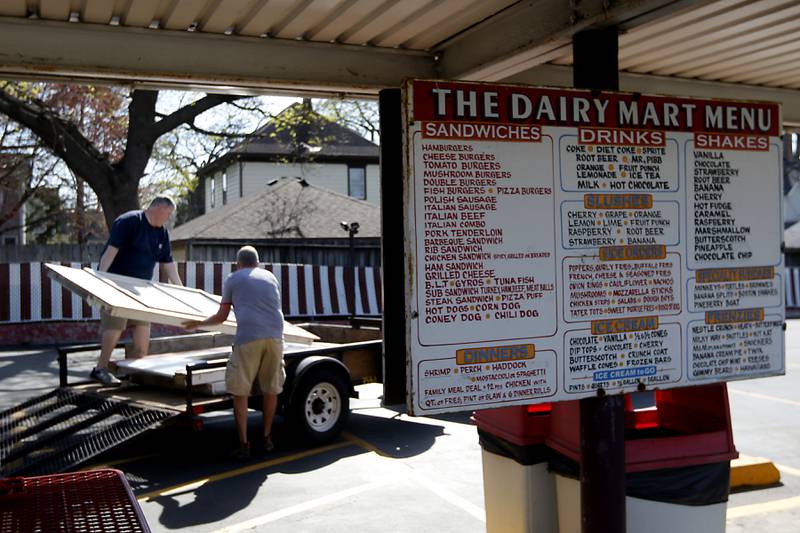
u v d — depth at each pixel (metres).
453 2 3.68
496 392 3.04
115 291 6.67
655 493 3.56
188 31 4.06
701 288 3.34
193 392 7.15
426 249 2.96
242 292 6.57
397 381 3.50
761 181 3.45
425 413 2.95
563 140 3.13
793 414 8.84
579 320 3.15
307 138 26.12
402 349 3.51
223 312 6.56
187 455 7.09
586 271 3.16
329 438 7.45
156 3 3.59
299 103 22.09
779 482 6.14
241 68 4.19
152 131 17.52
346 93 4.61
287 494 5.89
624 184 3.22
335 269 19.38
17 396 10.48
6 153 25.58
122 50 3.97
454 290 2.99
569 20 3.40
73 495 2.41
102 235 36.69
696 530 3.60
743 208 3.42
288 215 28.38
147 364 7.47
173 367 7.30
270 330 6.58
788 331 21.23
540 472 3.80
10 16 3.79
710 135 3.36
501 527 4.01
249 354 6.55
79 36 3.91
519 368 3.07
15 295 16.28
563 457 3.67
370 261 27.42
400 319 3.52
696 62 4.66
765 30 4.04
